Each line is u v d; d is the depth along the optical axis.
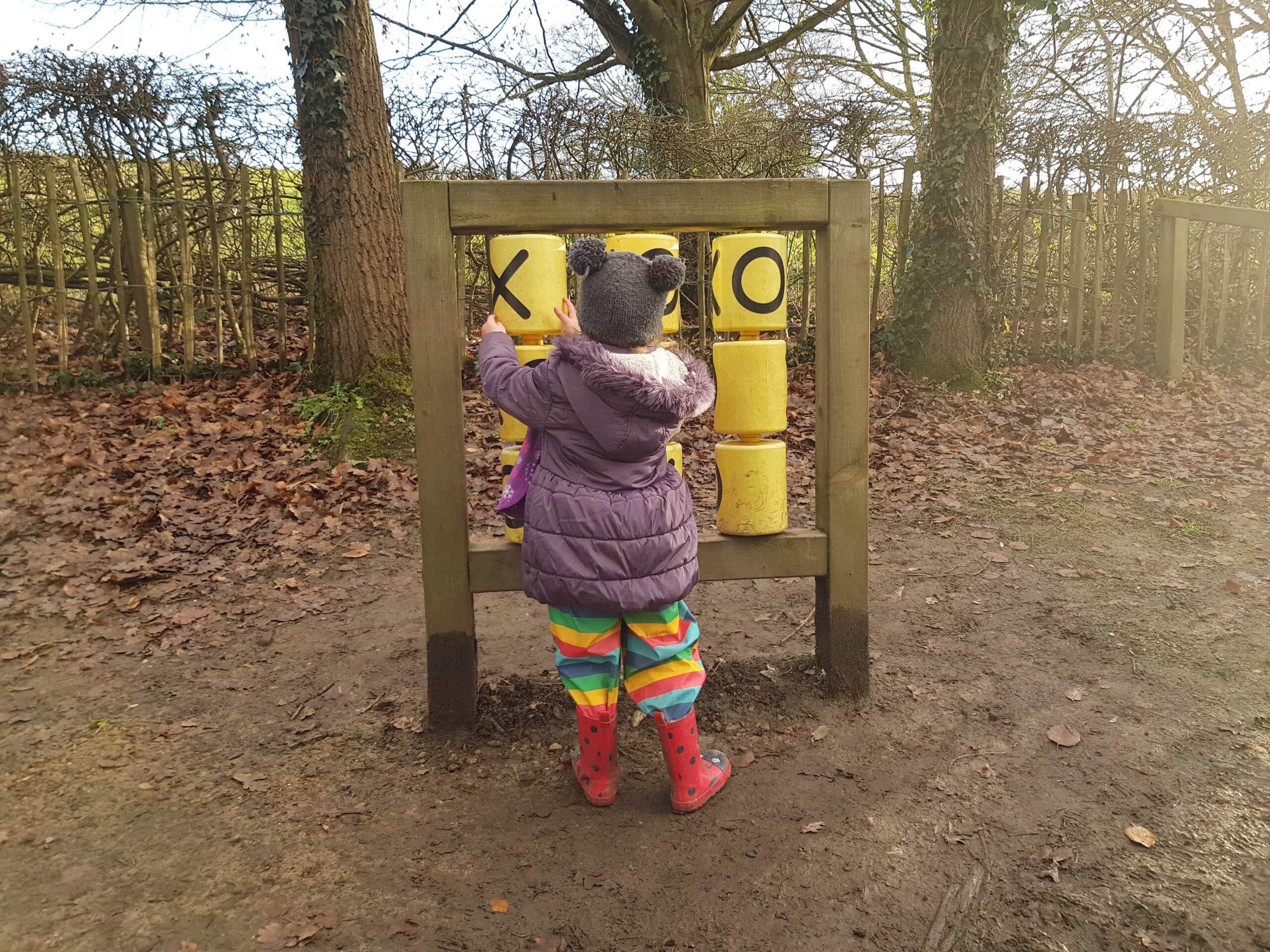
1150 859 2.25
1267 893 2.11
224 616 4.02
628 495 2.31
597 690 2.47
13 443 5.91
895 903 2.13
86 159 7.74
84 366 7.39
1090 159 9.65
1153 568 4.34
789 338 9.37
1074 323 9.19
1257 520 5.04
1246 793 2.51
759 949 2.00
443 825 2.49
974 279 8.22
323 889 2.21
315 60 6.92
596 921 2.10
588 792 2.56
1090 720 2.96
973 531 5.01
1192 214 8.52
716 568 3.05
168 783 2.71
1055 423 7.29
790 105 11.49
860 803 2.55
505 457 2.97
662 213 2.82
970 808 2.50
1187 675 3.25
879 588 4.26
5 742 2.96
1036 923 2.04
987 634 3.69
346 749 2.91
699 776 2.54
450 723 2.97
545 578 2.33
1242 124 10.65
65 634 3.80
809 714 3.06
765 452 2.99
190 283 7.53
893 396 8.02
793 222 2.90
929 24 13.31
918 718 3.02
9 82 7.22
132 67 7.41
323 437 6.36
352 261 7.05
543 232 2.84
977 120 8.15
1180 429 7.21
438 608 2.90
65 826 2.48
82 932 2.05
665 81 12.03
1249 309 10.06
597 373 2.17
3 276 7.93
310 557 4.76
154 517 5.02
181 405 6.85
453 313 2.78
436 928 2.07
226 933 2.05
